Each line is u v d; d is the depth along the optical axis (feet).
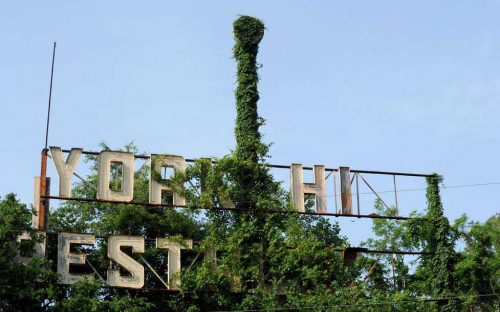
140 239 138.51
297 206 146.30
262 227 144.36
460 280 150.61
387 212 153.17
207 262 140.67
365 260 169.17
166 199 168.55
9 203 132.46
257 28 155.94
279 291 140.67
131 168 140.56
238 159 146.92
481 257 153.79
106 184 138.41
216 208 143.23
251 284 141.59
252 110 152.25
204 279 138.51
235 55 155.84
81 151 138.72
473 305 151.12
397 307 143.43
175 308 139.64
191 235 167.84
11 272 128.06
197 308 138.00
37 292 127.75
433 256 152.15
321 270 143.54
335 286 142.72
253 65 155.02
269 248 142.51
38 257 132.26
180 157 144.46
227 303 139.03
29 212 133.08
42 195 135.44
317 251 144.56
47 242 145.69
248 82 153.79
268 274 142.00
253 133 150.92
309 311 138.00
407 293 145.07
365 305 140.97
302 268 142.41
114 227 165.17
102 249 162.61
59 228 166.30
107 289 153.89
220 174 145.07
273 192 148.15
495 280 153.07
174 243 140.36
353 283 145.48
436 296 149.79
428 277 152.76
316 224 167.73
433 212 153.48
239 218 144.87
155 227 166.20
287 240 144.36
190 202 142.82
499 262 152.25
